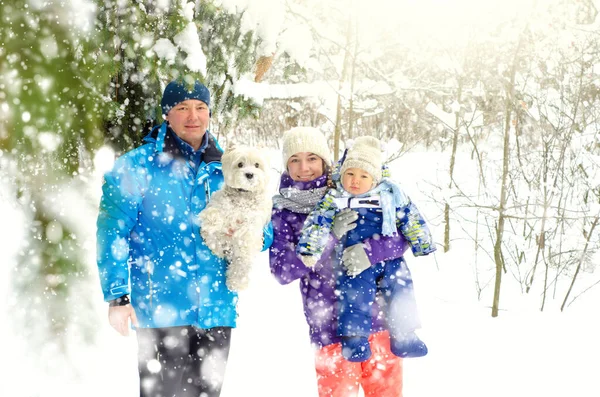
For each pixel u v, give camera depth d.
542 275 6.11
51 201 2.17
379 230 3.05
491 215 5.99
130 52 3.44
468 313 5.19
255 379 3.87
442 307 5.37
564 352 4.24
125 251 2.68
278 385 3.77
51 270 2.17
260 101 4.84
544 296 5.22
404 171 9.94
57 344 2.18
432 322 4.97
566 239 5.71
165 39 3.59
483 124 7.45
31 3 2.17
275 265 3.08
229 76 4.69
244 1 4.68
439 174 9.42
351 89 6.93
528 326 4.81
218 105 4.70
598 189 5.98
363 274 2.98
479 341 4.50
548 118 5.81
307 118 11.85
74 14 2.25
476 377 3.83
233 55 4.68
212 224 2.74
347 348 2.84
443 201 6.82
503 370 3.94
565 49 6.29
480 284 6.02
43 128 2.13
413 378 3.82
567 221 5.91
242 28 4.68
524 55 6.00
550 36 5.99
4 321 2.14
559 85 6.16
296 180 3.16
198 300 2.77
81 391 2.99
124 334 2.60
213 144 3.00
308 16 6.94
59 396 2.66
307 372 4.00
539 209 6.04
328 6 7.60
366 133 12.10
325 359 3.01
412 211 3.13
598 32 6.08
